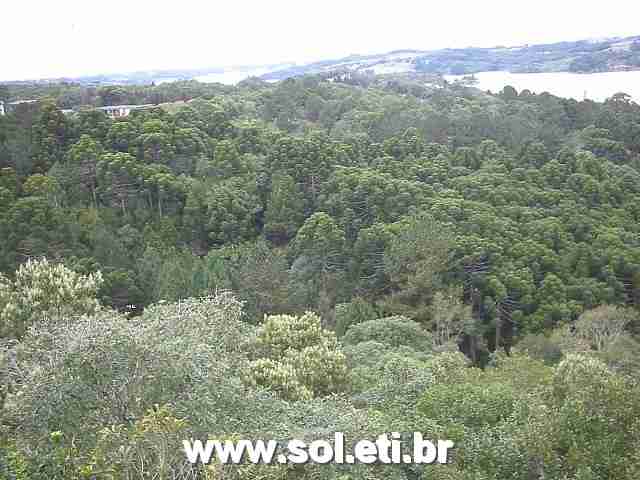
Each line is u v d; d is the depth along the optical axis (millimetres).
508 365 26328
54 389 14039
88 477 11945
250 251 52469
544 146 84062
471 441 15578
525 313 47406
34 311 24141
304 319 28141
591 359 21656
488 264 49531
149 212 60906
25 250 45750
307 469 14039
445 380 23219
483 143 84875
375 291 49562
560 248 54406
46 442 13180
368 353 31578
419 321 44406
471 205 58938
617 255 51625
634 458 13180
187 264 50469
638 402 14414
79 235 50844
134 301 45312
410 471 14914
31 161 61062
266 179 68750
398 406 19031
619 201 69562
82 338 14859
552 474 14078
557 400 18422
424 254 46000
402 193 59812
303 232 55625
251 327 28312
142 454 12469
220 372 16406
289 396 21172
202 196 63188
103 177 61062
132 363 14859
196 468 12758
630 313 43906
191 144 70938
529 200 64750
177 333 18766
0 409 15289
